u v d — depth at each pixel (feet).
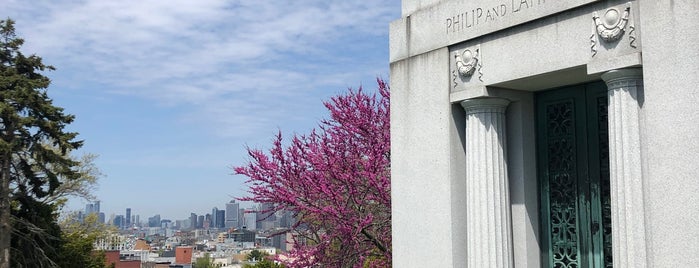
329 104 52.19
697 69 20.36
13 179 92.02
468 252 27.68
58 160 92.12
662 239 21.03
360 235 49.37
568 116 28.09
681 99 20.71
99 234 131.23
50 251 95.81
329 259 48.44
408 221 30.12
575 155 27.61
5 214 86.48
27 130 89.25
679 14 20.95
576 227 27.27
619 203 22.65
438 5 30.04
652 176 21.44
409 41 31.37
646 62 21.74
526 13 25.82
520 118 28.81
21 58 91.15
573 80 26.73
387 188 49.62
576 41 24.14
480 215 27.43
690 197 20.33
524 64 25.99
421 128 30.09
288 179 49.60
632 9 22.52
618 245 22.77
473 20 28.14
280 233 53.36
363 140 51.75
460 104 28.89
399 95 31.55
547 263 28.30
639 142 22.26
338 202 48.55
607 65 22.85
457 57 28.81
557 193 28.30
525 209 28.32
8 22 92.07
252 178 49.70
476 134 27.96
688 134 20.45
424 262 29.12
